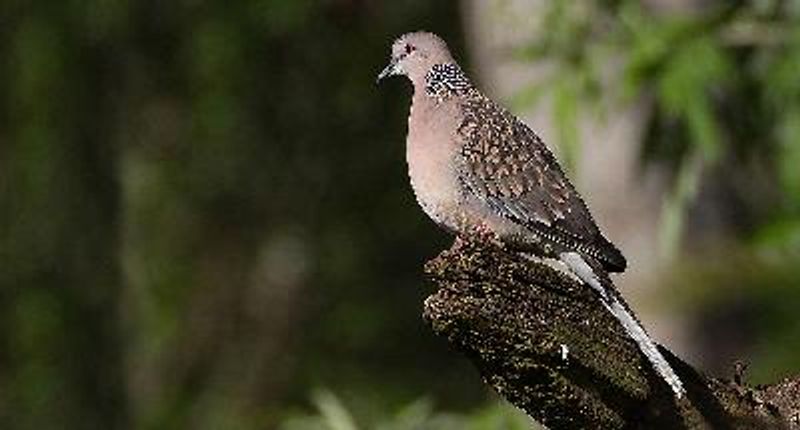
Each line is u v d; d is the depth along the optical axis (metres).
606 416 6.39
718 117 10.60
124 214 17.70
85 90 16.78
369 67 17.66
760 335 10.21
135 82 17.22
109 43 16.84
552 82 9.71
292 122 17.97
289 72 17.56
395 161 18.45
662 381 6.40
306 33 17.38
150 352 18.47
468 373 18.77
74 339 17.11
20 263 16.88
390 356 19.03
